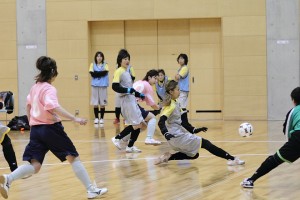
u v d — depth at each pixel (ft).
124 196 20.80
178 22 59.82
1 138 22.72
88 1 59.98
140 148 35.37
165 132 26.35
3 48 61.36
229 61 58.13
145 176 25.18
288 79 57.47
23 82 60.95
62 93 60.39
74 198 20.72
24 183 23.99
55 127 19.71
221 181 23.58
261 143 36.60
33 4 60.70
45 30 60.70
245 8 57.82
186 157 27.94
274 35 57.52
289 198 19.99
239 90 57.98
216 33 59.41
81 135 43.80
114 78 32.09
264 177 24.32
